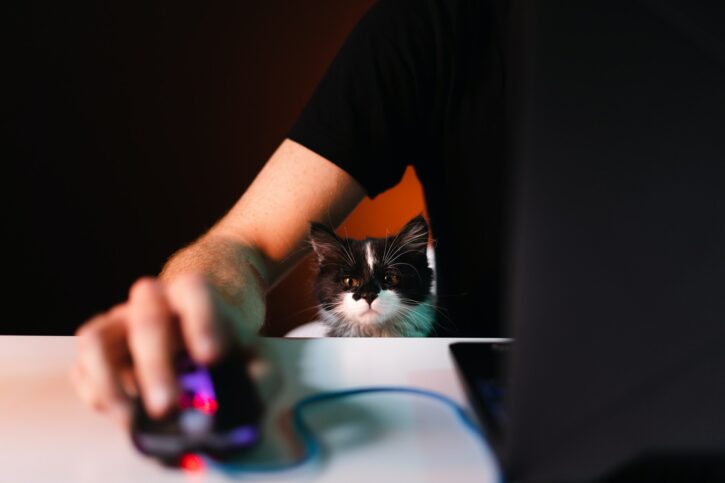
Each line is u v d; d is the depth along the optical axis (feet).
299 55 7.77
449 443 1.24
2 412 1.38
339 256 5.97
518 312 0.95
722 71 0.96
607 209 0.95
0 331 8.05
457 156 3.92
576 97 0.96
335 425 1.32
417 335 5.70
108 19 7.59
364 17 4.00
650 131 0.96
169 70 7.75
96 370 1.27
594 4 0.97
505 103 3.69
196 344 1.23
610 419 0.93
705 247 0.95
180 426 1.14
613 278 0.95
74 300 8.17
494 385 1.35
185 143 7.95
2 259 8.07
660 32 0.97
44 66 7.69
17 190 7.98
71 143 7.90
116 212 8.07
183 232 8.14
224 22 7.65
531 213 0.96
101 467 1.16
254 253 3.06
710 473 0.95
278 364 1.46
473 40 3.82
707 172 0.96
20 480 1.11
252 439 1.16
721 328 0.95
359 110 3.74
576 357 0.94
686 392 0.94
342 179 3.70
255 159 8.01
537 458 0.93
